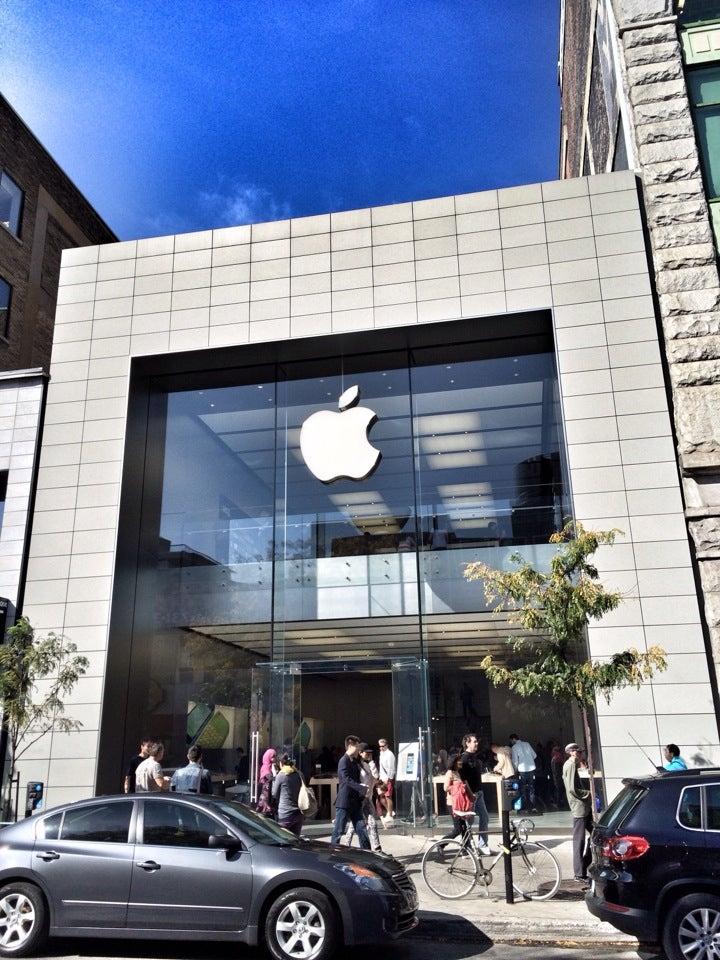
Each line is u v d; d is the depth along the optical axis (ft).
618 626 45.60
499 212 55.83
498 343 57.06
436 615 51.88
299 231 59.21
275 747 51.37
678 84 52.90
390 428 56.90
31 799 48.16
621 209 53.57
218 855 23.86
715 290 48.91
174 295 60.03
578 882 33.47
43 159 95.04
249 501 57.52
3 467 58.39
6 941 23.97
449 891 32.32
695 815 22.17
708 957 20.71
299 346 57.67
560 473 52.70
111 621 53.62
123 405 58.39
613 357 51.01
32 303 90.27
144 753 39.40
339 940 23.13
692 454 46.60
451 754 49.49
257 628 54.34
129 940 26.21
